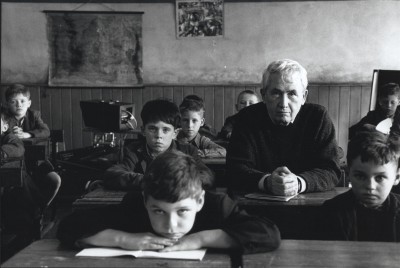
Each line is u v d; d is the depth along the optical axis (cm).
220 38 650
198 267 127
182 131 390
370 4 633
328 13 638
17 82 668
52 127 672
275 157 236
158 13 651
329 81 649
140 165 261
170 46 657
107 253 137
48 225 371
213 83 658
